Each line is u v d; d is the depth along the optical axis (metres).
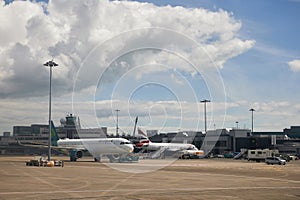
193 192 29.48
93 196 26.73
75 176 44.94
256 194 28.48
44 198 25.56
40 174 47.78
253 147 149.50
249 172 55.41
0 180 39.03
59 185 34.16
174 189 31.50
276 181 40.06
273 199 25.80
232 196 27.22
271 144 146.12
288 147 148.38
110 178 42.56
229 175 48.81
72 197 26.16
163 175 48.12
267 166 76.00
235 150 152.88
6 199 25.02
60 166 68.19
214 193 28.92
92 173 50.28
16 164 75.12
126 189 31.28
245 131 156.00
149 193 28.69
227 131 155.88
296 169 64.56
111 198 25.78
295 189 32.28
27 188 31.53
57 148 95.81
